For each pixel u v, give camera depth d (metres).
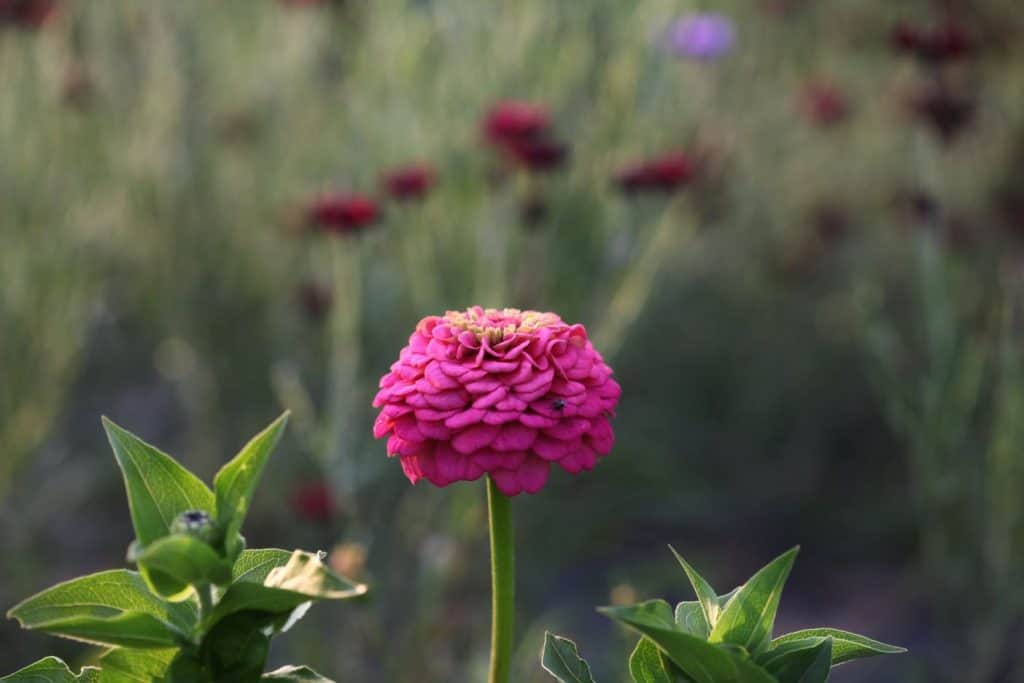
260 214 4.88
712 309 5.53
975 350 3.80
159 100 4.66
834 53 5.57
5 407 3.94
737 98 5.29
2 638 3.97
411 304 4.20
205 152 4.77
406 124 3.93
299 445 4.61
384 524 4.13
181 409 5.45
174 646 1.20
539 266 3.77
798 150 5.53
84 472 4.92
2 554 4.10
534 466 1.31
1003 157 4.77
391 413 1.33
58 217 4.17
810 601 4.60
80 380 5.48
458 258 3.82
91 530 4.90
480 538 3.80
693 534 5.06
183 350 4.94
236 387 4.83
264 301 4.88
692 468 5.28
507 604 1.38
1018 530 3.34
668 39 3.99
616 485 4.98
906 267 5.11
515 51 3.87
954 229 4.22
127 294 5.00
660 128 3.93
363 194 3.77
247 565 1.32
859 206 5.41
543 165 3.42
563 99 3.88
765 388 5.37
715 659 1.13
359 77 4.18
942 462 3.52
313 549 4.24
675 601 4.55
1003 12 4.62
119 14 4.62
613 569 4.77
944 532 3.60
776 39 5.59
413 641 3.58
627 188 3.53
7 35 4.14
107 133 4.50
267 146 4.90
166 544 1.09
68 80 4.24
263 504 4.59
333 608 3.81
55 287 4.05
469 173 3.80
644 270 3.70
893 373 3.62
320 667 3.60
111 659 1.27
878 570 4.75
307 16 4.64
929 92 3.68
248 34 5.07
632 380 5.43
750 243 5.53
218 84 4.88
